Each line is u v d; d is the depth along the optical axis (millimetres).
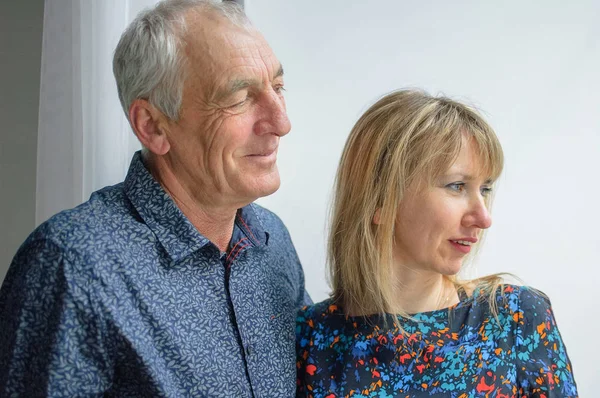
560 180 1761
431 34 1787
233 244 1350
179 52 1193
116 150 1603
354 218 1367
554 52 1732
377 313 1358
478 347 1304
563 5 1717
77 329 1119
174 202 1262
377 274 1329
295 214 1910
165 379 1173
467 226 1269
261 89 1236
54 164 1626
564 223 1770
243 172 1242
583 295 1773
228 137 1209
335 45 1833
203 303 1247
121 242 1199
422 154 1252
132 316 1160
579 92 1730
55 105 1617
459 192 1274
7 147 1994
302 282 1601
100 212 1226
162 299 1198
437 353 1302
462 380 1287
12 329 1136
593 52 1712
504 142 1777
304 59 1853
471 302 1355
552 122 1751
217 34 1196
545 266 1790
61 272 1126
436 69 1794
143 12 1249
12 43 1959
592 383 1782
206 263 1267
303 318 1457
